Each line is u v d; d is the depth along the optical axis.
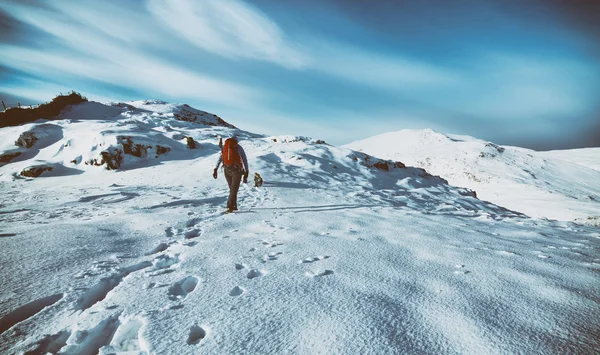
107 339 1.59
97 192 8.77
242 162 5.58
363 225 4.41
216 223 4.44
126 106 51.03
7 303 1.86
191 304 1.87
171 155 18.55
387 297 1.94
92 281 2.24
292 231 3.96
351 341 1.45
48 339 1.55
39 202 7.01
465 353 1.35
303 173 14.02
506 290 2.04
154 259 2.79
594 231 4.61
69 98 43.72
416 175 18.84
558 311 1.72
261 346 1.43
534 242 3.59
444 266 2.56
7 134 21.22
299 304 1.84
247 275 2.37
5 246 2.93
